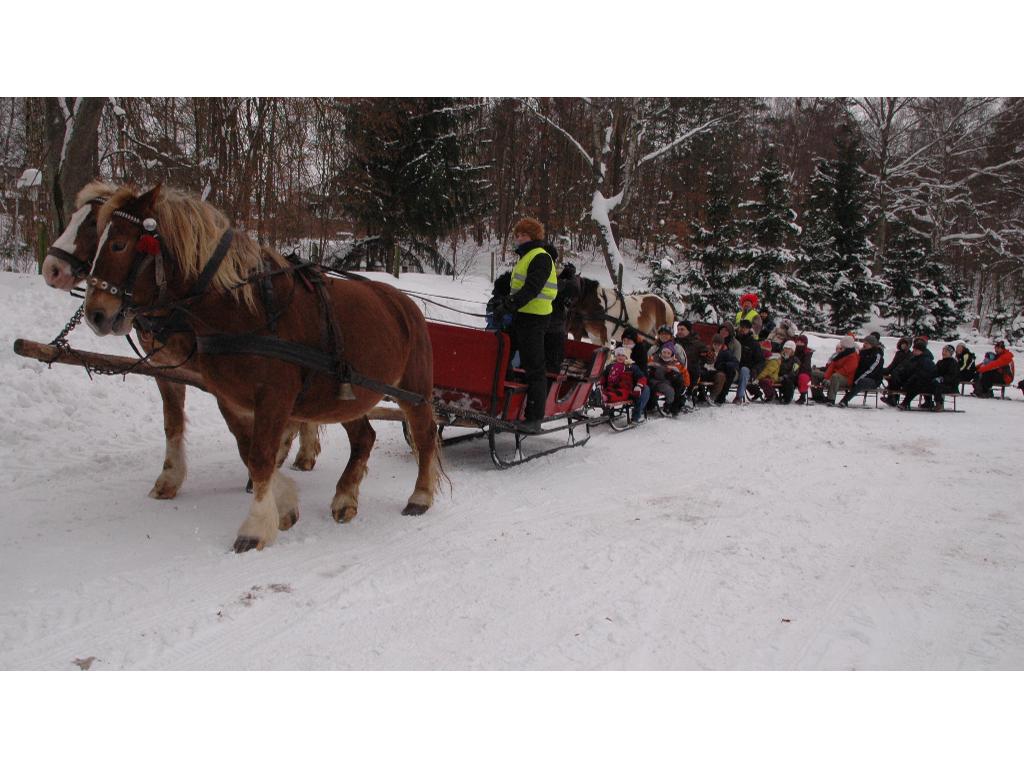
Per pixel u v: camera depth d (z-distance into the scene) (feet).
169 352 16.89
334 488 21.04
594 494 21.95
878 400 51.52
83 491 18.86
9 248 64.59
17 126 66.69
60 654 10.89
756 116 137.28
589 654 11.66
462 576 14.88
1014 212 145.18
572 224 125.70
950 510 21.09
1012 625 13.12
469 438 28.04
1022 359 86.74
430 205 77.00
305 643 11.72
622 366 33.99
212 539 16.03
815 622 13.12
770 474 25.39
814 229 110.11
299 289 16.17
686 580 15.03
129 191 14.11
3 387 25.58
